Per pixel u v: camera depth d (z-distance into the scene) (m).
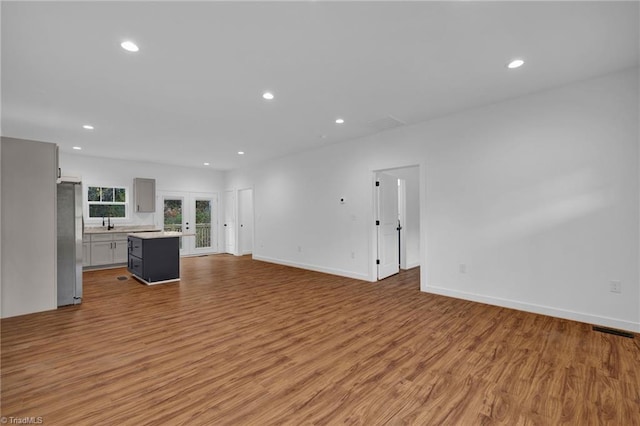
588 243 3.01
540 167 3.29
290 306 3.73
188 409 1.75
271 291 4.46
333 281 5.10
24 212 3.40
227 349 2.54
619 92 2.84
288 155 6.64
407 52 2.45
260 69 2.71
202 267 6.53
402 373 2.15
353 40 2.28
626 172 2.82
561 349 2.47
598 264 2.96
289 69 2.72
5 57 2.45
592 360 2.28
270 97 3.35
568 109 3.11
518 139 3.44
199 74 2.79
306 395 1.89
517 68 2.76
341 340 2.71
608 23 2.09
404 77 2.90
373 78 2.91
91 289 4.62
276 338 2.77
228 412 1.73
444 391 1.93
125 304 3.83
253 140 5.31
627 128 2.81
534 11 1.96
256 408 1.77
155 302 3.92
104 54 2.43
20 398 1.85
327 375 2.13
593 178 2.98
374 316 3.34
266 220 7.34
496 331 2.87
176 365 2.27
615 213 2.87
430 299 3.97
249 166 7.93
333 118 4.10
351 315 3.38
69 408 1.76
